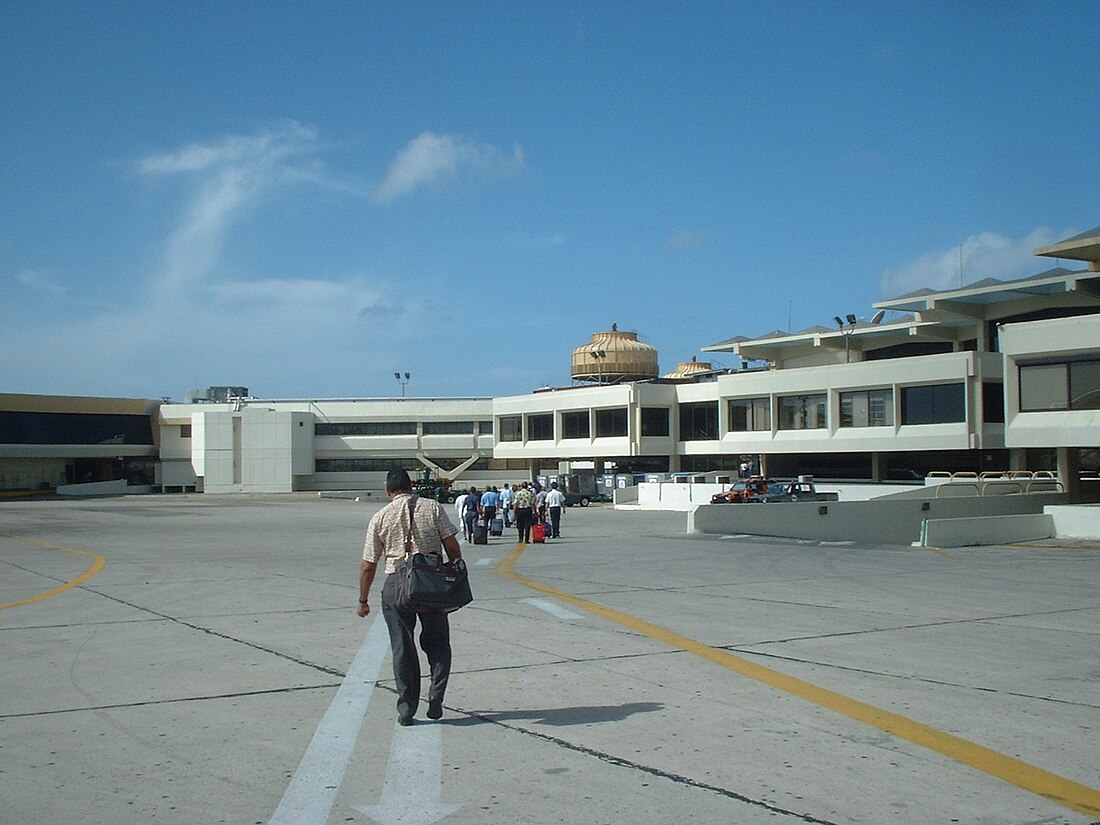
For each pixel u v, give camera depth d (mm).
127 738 7582
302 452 91438
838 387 57250
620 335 84875
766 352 70688
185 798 6188
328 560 24781
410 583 7684
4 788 6391
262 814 5895
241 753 7160
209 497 84875
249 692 9148
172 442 93875
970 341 57500
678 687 9266
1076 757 7043
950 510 35625
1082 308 49812
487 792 6262
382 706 8578
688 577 20062
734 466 71438
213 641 11992
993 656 11023
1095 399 36156
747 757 7008
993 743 7391
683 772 6660
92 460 94812
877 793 6234
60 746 7359
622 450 71625
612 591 17391
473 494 31609
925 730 7742
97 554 26875
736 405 65250
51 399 87938
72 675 9945
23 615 14367
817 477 63844
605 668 10148
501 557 25938
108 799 6172
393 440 93625
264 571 21594
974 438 50250
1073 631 12945
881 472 58844
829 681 9562
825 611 14734
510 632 12508
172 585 18578
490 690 9125
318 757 7035
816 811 5906
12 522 45938
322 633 12609
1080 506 33188
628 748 7227
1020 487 40312
